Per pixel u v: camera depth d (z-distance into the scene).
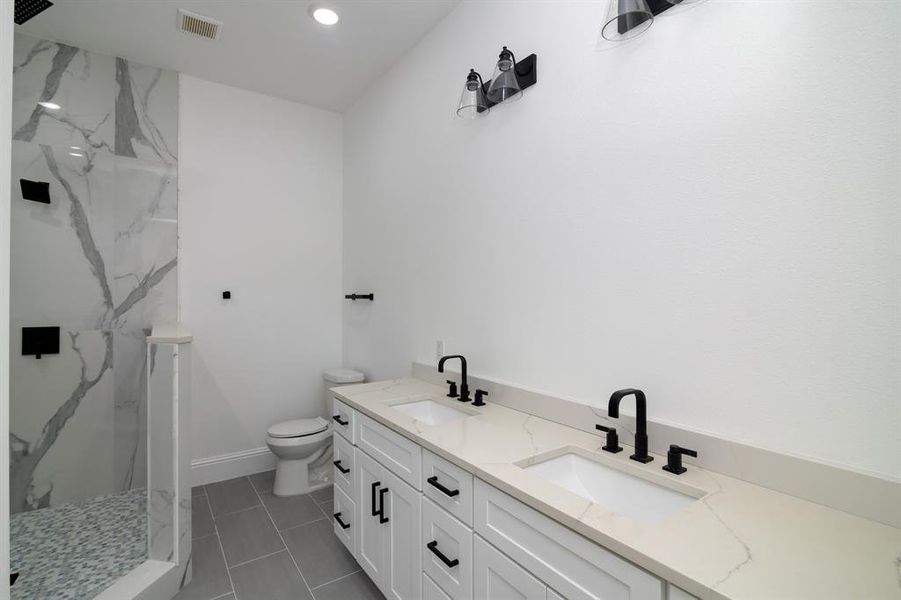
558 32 1.58
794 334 0.98
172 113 2.80
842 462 0.91
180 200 2.83
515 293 1.78
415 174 2.48
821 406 0.94
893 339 0.85
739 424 1.08
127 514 2.38
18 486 2.38
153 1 2.13
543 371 1.65
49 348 2.46
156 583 1.70
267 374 3.13
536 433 1.42
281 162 3.19
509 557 1.03
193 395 2.88
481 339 1.97
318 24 2.31
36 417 2.43
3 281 0.87
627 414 1.32
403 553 1.51
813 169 0.95
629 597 0.77
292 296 3.23
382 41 2.46
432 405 2.01
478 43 1.98
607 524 0.83
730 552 0.74
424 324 2.39
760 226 1.04
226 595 1.79
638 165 1.31
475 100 1.83
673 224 1.22
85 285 2.55
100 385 2.59
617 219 1.37
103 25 2.32
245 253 3.05
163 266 2.78
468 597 1.17
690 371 1.18
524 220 1.73
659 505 1.08
